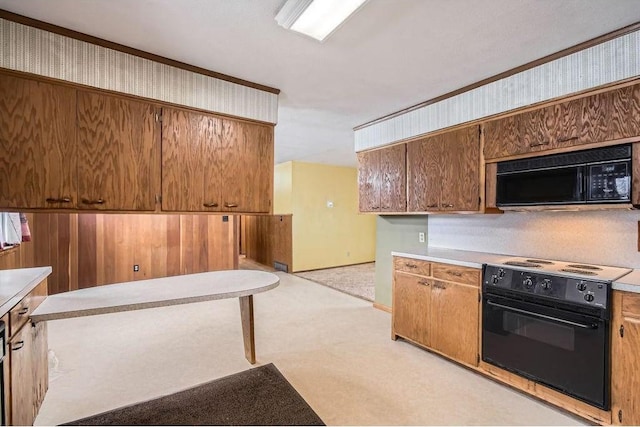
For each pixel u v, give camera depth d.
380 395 2.26
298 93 2.88
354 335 3.35
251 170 2.70
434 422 1.97
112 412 2.07
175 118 2.35
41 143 1.90
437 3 1.63
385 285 4.19
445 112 2.96
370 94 2.91
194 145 2.43
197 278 2.62
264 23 1.81
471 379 2.47
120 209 2.15
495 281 2.37
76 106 2.00
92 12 1.72
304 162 6.78
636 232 2.21
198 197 2.45
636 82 1.90
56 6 1.67
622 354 1.80
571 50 2.12
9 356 1.59
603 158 2.05
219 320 3.83
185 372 2.59
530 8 1.68
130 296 2.09
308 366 2.68
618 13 1.73
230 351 2.98
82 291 2.22
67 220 4.39
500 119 2.57
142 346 3.09
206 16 1.75
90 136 2.04
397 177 3.48
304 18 1.75
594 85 2.04
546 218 2.65
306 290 5.23
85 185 2.03
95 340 3.23
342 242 7.42
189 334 3.40
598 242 2.37
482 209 2.72
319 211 7.02
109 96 2.10
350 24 1.82
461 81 2.65
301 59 2.25
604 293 1.85
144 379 2.48
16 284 1.84
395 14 1.72
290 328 3.54
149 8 1.68
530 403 2.17
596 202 2.08
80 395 2.26
